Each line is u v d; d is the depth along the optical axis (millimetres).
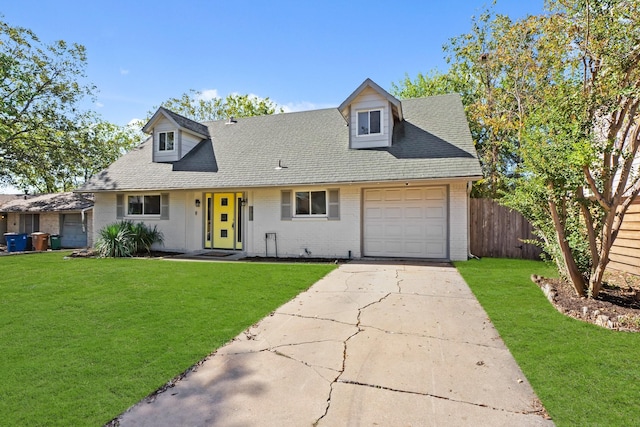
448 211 9953
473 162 9430
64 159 19312
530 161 5414
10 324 4594
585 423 2396
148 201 13281
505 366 3297
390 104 11070
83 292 6379
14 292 6410
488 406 2641
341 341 3980
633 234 7555
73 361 3436
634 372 3104
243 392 2873
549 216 5930
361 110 11320
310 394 2842
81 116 19891
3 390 2871
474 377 3100
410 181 9539
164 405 2678
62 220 20469
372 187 10688
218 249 12602
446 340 3971
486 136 18531
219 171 12141
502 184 15633
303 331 4309
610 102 5098
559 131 5172
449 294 6008
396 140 11281
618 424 2373
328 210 10945
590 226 5277
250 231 11805
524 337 3982
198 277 7688
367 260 10125
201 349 3742
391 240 10539
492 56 16312
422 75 23312
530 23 12438
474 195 17562
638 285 6500
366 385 2984
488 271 8016
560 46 6398
